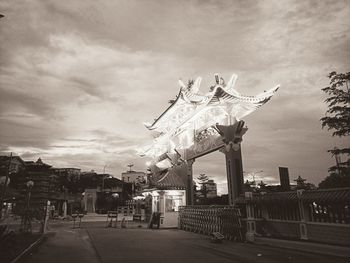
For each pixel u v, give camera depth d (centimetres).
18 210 2064
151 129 3556
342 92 1636
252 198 1514
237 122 1927
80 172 9950
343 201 1034
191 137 2638
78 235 2062
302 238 1245
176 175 2689
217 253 1157
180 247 1338
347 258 995
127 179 8688
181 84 2519
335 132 1616
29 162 6009
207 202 3419
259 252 1165
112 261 1012
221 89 1923
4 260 1014
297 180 2911
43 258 1137
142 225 3019
